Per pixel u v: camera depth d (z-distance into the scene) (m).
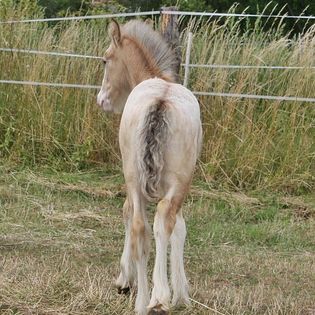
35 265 7.95
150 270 8.16
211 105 11.95
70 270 7.84
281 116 11.98
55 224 9.76
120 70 7.90
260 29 13.05
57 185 11.34
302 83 12.04
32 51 12.50
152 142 6.16
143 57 7.66
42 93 12.41
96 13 14.48
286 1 21.64
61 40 12.62
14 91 12.52
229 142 11.84
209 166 11.75
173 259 6.58
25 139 12.39
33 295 6.95
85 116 12.36
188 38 11.84
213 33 12.39
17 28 12.68
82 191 11.13
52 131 12.41
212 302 7.16
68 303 6.86
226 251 9.03
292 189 11.70
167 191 6.32
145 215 6.46
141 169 6.19
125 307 6.83
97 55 12.59
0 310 6.63
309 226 10.23
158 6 21.27
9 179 11.52
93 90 12.35
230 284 7.84
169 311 6.30
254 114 12.02
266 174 11.77
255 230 9.79
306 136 11.93
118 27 7.84
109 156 12.41
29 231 9.37
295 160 11.76
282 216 10.63
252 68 12.05
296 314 6.93
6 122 12.51
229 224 10.19
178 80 7.70
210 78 12.09
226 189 11.59
